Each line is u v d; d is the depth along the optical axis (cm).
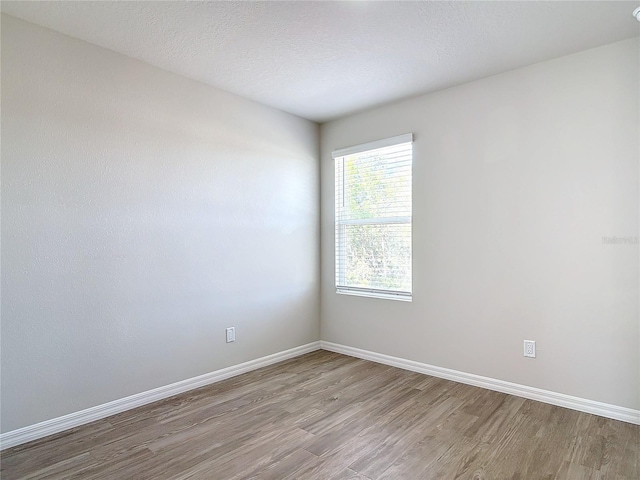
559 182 267
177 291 296
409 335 347
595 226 254
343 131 396
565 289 266
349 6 209
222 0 204
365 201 381
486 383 301
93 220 253
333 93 331
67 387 241
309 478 188
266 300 363
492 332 298
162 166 287
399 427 239
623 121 244
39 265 230
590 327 256
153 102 282
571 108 262
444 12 213
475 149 305
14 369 221
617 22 224
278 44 250
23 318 225
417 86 316
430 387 304
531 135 278
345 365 362
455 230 316
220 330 325
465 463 200
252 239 350
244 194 344
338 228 405
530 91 279
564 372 266
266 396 290
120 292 265
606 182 250
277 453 211
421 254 337
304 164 400
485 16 217
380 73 292
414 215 341
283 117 378
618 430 232
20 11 215
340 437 227
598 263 253
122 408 265
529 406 267
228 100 330
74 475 192
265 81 308
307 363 369
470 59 269
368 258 379
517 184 285
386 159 364
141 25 229
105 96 258
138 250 274
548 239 272
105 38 244
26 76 225
